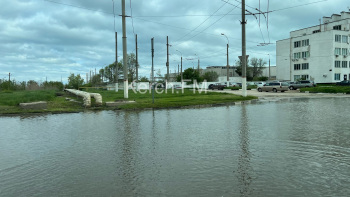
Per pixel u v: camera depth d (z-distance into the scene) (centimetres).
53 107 1952
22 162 645
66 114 1678
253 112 1614
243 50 2669
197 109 1888
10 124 1276
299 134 920
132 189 470
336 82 5803
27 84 4156
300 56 6831
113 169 579
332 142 800
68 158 671
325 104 2067
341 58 6175
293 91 4578
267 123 1169
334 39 6072
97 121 1334
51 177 539
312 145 765
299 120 1246
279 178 511
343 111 1580
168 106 2016
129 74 6912
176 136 913
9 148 786
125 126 1151
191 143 805
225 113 1594
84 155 695
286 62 7238
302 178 511
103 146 789
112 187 481
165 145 785
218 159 638
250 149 726
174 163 612
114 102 2062
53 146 803
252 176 523
